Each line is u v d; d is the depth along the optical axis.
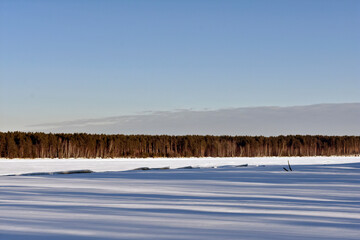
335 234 7.76
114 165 43.84
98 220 9.13
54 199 13.17
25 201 12.62
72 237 7.42
